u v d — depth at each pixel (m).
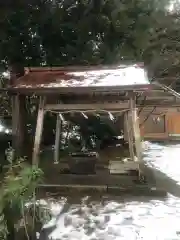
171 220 5.33
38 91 7.22
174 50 13.08
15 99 8.67
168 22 12.42
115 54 12.32
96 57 12.07
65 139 12.23
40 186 7.08
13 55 11.63
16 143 8.62
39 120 7.73
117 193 6.94
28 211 4.89
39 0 11.73
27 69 8.97
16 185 4.58
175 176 8.38
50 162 9.39
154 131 16.33
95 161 8.18
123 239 4.61
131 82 7.10
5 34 11.44
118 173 8.14
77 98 8.84
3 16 11.09
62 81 7.64
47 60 12.38
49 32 12.25
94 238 4.66
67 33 12.33
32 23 12.02
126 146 11.38
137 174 8.04
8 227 4.32
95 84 7.11
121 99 8.58
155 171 8.99
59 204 6.20
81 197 6.68
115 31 12.32
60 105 7.69
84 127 12.32
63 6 12.13
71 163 8.21
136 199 6.53
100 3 12.20
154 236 4.69
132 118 7.60
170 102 9.99
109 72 8.34
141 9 12.27
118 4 12.13
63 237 4.70
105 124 12.46
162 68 13.34
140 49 12.53
